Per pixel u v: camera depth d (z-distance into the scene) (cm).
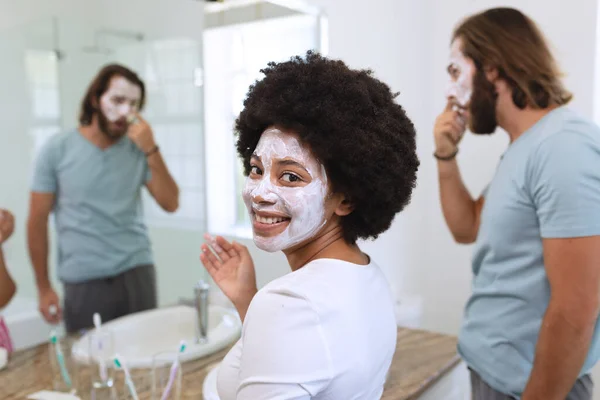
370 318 57
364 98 54
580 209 79
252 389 51
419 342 127
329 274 55
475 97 115
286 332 51
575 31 166
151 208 125
